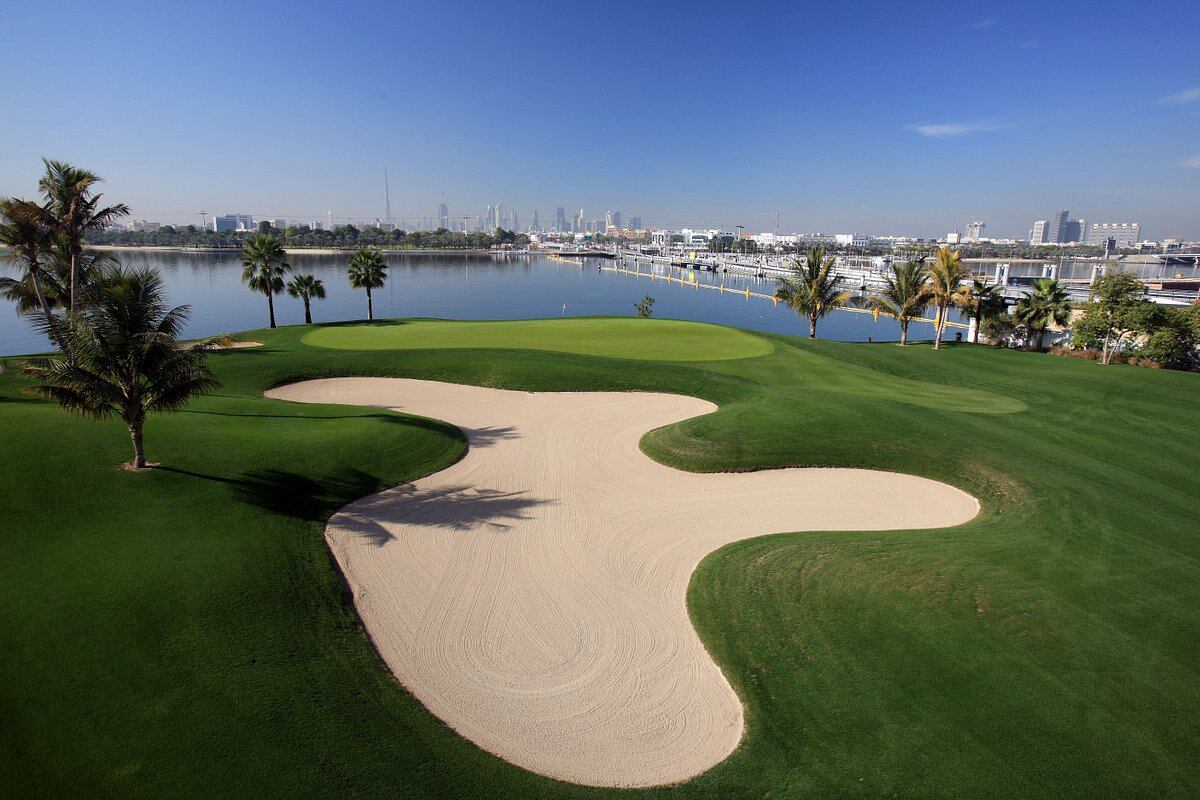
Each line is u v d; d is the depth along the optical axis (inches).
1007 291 2849.4
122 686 402.0
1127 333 1763.0
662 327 1963.6
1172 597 532.7
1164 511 716.0
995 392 1352.1
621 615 554.3
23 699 382.3
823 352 1715.1
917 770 369.7
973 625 498.3
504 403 1172.5
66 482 644.1
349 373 1337.4
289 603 523.8
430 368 1353.3
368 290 2618.1
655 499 791.7
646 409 1139.9
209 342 799.7
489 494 792.3
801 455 903.1
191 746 362.0
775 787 370.0
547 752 402.6
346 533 669.9
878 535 686.5
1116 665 449.1
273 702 406.9
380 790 350.3
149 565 535.5
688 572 628.4
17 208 1125.1
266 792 338.3
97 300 653.9
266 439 827.4
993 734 391.2
